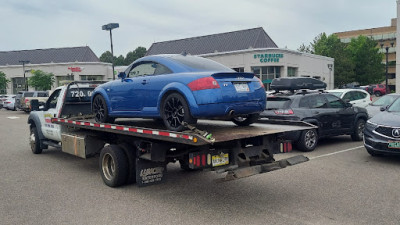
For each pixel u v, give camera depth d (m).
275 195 5.33
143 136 5.04
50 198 5.39
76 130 7.58
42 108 8.95
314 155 8.44
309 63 41.97
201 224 4.21
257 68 37.50
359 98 13.55
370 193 5.36
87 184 6.23
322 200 5.05
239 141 4.83
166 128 5.44
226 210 4.70
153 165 5.40
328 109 9.50
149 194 5.54
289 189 5.63
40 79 45.59
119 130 5.59
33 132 9.37
